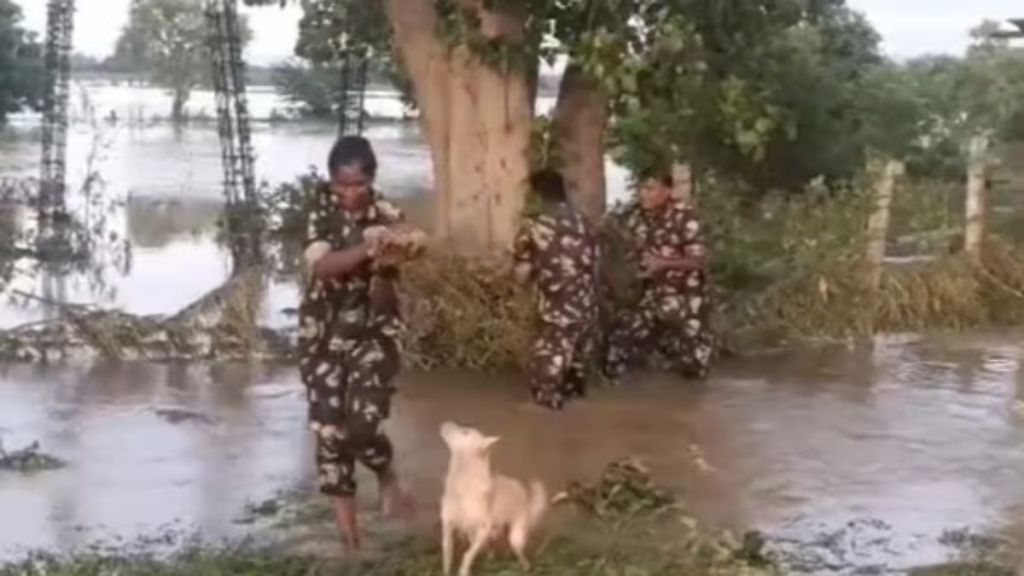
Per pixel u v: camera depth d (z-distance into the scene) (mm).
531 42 12422
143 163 33938
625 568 6938
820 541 7547
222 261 19156
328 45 22422
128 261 19000
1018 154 22922
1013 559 7320
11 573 6684
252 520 7809
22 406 10594
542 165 12539
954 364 12477
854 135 20375
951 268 14391
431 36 12898
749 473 8938
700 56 12602
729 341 12859
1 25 36594
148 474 8766
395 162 36219
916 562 7238
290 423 10109
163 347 12406
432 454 9242
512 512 6820
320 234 7152
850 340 13375
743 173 17875
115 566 6832
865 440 9797
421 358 11875
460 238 12680
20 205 22328
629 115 13125
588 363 11234
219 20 21609
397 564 6949
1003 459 9336
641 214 11781
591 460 9219
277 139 42469
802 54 19438
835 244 14188
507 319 11859
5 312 14977
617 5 12148
